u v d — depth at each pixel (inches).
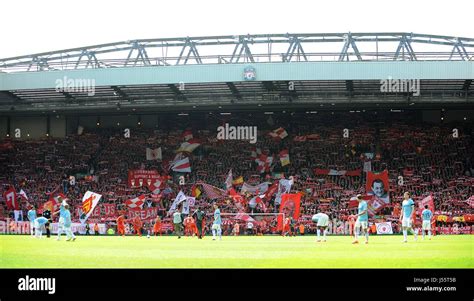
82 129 3321.9
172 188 2893.7
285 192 2743.6
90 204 1987.0
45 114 3213.6
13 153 3201.3
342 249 1191.6
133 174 2928.2
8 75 2650.1
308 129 3191.4
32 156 3179.1
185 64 2554.1
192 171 3041.3
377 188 2726.4
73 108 2928.2
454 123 3159.5
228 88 2721.5
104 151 3179.1
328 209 2628.0
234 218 2444.6
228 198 2760.8
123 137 3240.7
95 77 2605.8
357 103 2763.3
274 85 2672.2
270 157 3053.6
